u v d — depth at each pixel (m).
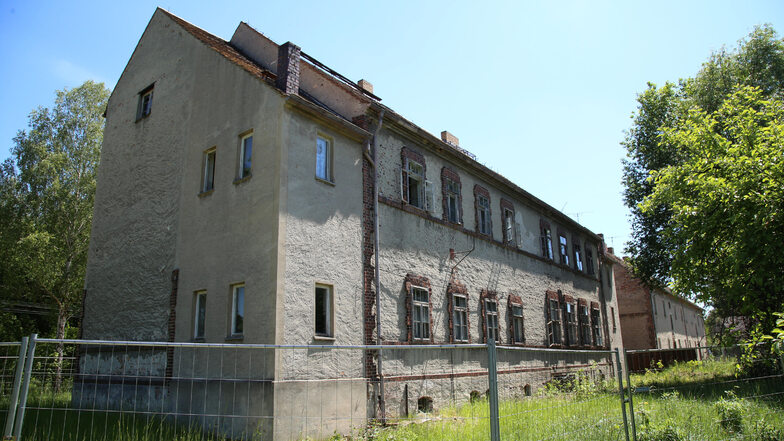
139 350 12.78
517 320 19.45
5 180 25.48
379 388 12.10
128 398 12.48
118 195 15.18
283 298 10.32
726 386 9.61
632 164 26.62
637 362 27.70
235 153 12.13
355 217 12.73
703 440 7.65
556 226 25.16
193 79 13.98
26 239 22.95
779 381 8.58
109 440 8.18
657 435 7.43
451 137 22.36
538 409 7.40
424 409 13.59
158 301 12.77
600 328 27.11
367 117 13.82
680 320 47.94
